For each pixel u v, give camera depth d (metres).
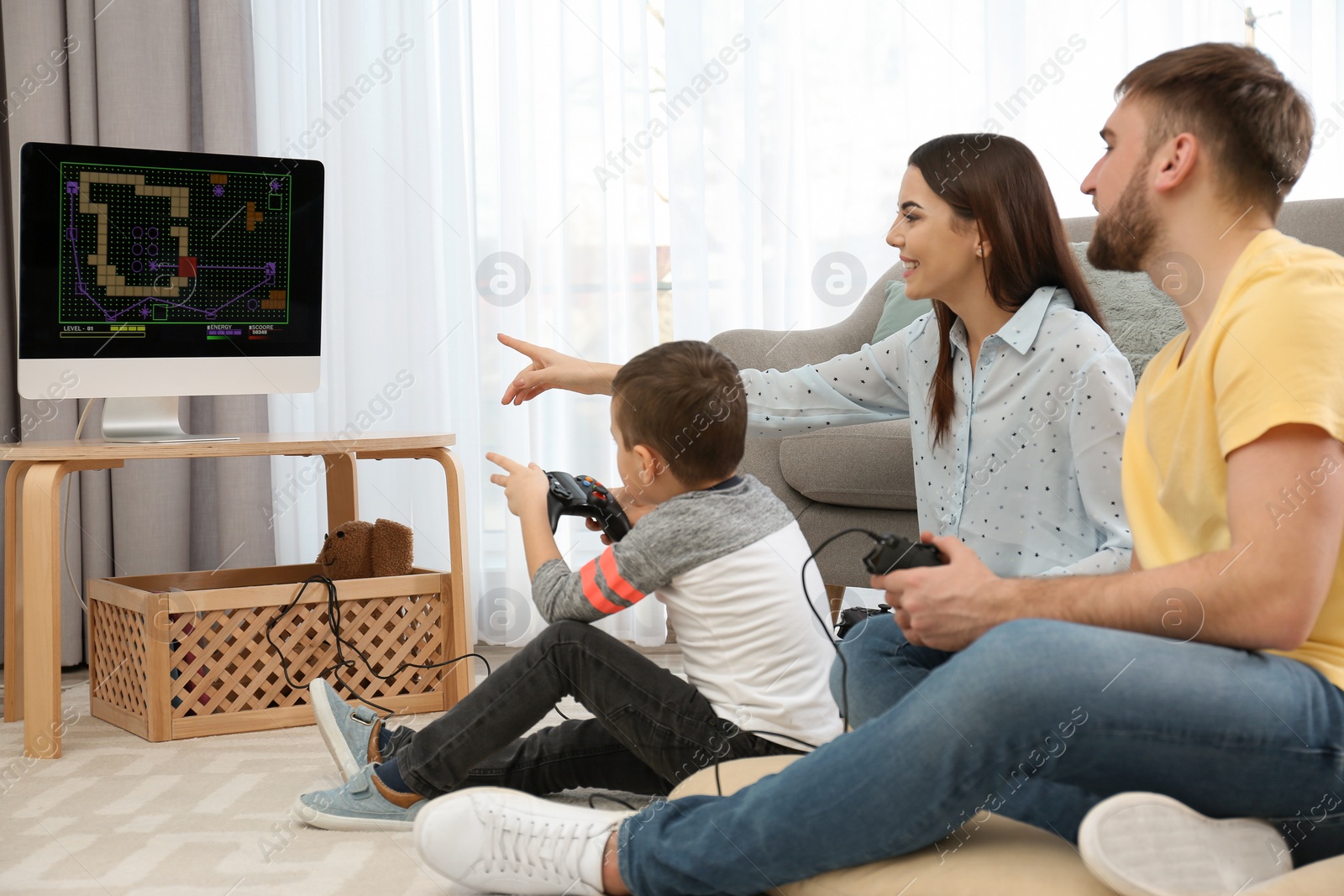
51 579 1.56
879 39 2.49
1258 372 0.73
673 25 2.50
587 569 1.17
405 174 2.53
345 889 1.04
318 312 1.88
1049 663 0.72
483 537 2.56
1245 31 2.46
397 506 2.57
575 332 2.54
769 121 2.50
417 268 2.53
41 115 2.32
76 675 2.25
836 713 1.16
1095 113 2.48
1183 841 0.73
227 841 1.19
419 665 1.78
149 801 1.34
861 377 1.51
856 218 2.51
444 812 0.97
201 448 1.63
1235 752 0.72
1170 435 0.85
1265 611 0.72
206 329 1.80
